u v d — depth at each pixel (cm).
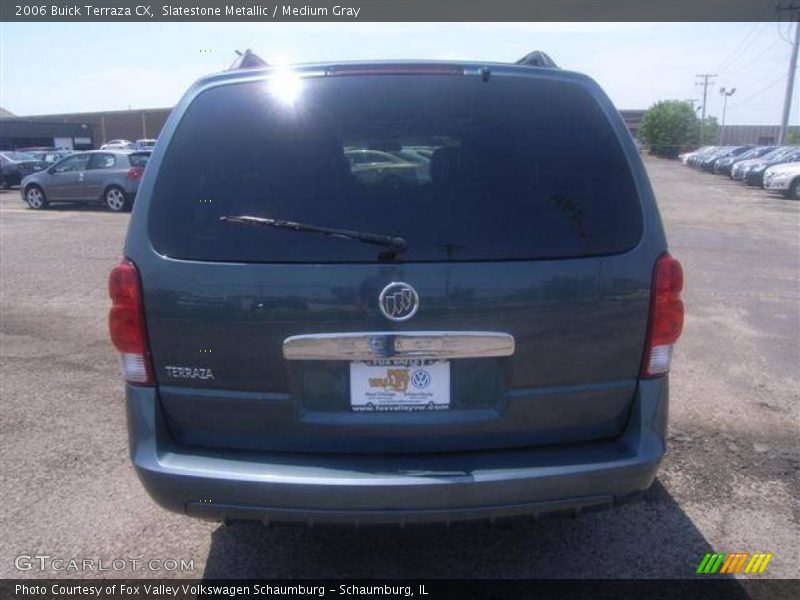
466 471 239
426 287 234
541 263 238
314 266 235
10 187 2528
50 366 552
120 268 246
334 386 244
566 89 263
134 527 332
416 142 249
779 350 596
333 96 256
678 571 298
